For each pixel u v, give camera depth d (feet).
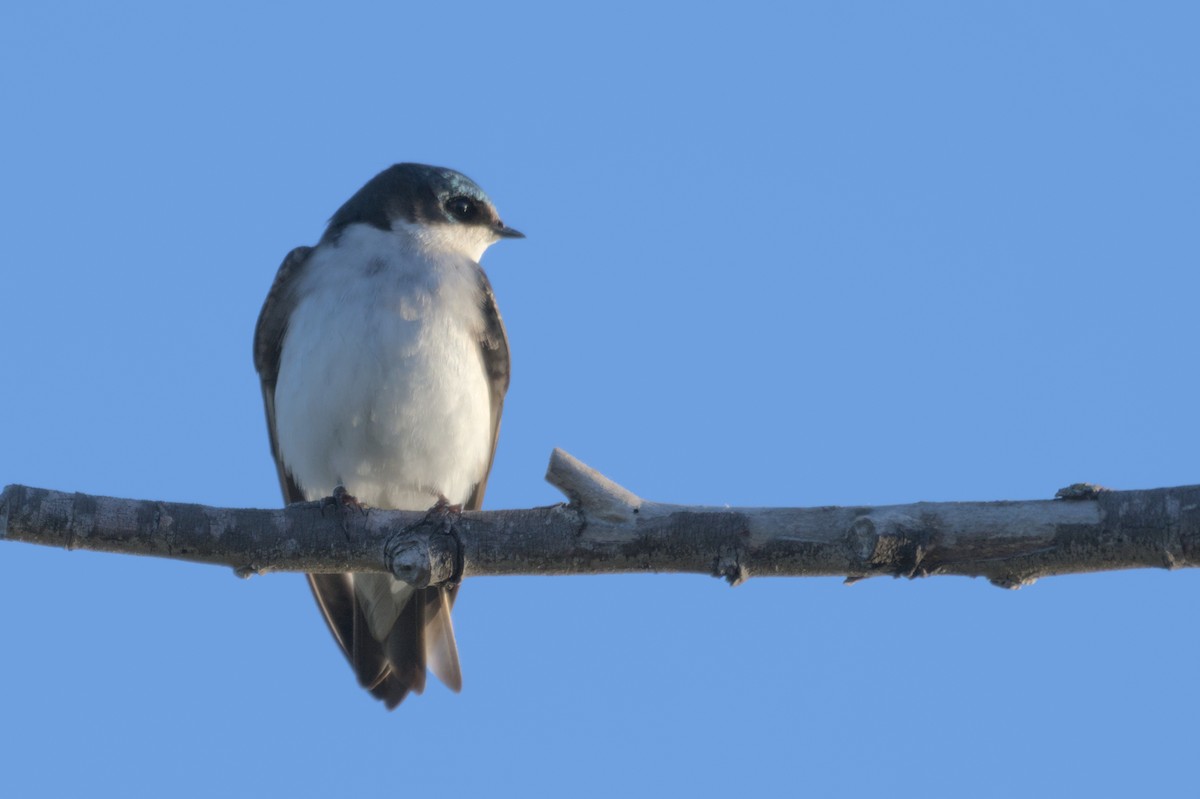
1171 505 29.27
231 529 34.78
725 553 32.12
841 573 31.58
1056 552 29.91
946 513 30.55
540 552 33.42
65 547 34.04
